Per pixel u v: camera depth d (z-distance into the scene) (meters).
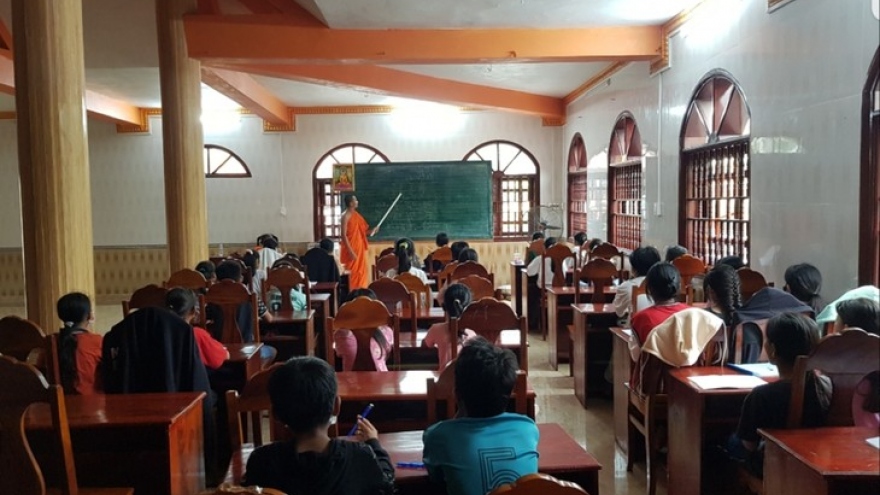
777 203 4.43
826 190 3.87
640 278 4.31
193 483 2.43
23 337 3.02
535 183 10.96
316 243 10.43
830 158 3.82
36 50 3.95
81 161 4.14
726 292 3.08
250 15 6.21
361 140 10.82
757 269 4.72
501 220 11.02
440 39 6.27
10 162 10.48
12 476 1.86
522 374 2.29
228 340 4.03
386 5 5.57
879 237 3.50
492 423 1.77
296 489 1.57
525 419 1.82
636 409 3.49
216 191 10.83
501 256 10.73
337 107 10.77
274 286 5.05
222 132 10.78
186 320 3.21
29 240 4.04
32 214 4.02
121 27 6.92
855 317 2.40
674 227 6.23
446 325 3.27
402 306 4.56
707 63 5.46
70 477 1.90
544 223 10.27
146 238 10.71
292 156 10.82
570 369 5.38
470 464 1.71
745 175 5.09
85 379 2.88
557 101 10.48
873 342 2.00
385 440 2.24
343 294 7.77
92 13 6.84
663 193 6.50
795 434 1.99
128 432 2.51
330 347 3.18
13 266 10.53
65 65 4.02
